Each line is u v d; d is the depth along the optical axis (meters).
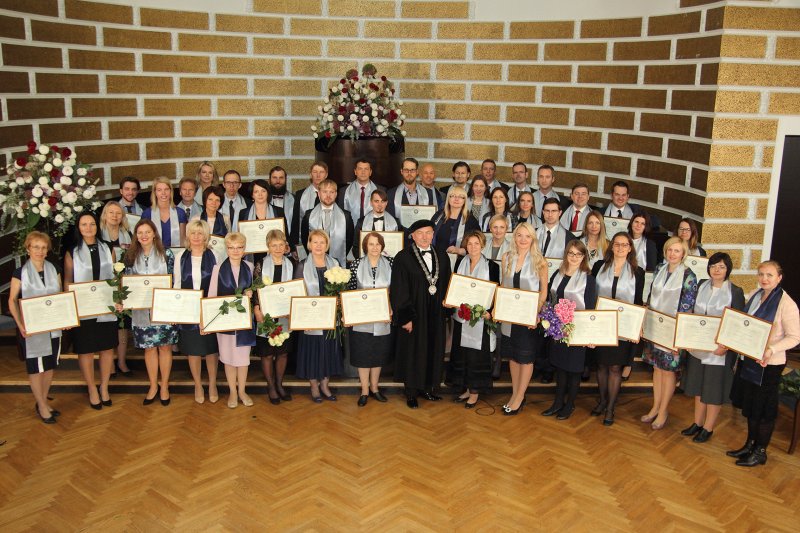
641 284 6.47
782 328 5.75
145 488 5.41
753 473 5.82
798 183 8.08
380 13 10.42
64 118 8.68
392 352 6.93
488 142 10.52
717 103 7.79
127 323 7.16
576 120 9.76
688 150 8.27
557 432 6.46
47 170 6.79
